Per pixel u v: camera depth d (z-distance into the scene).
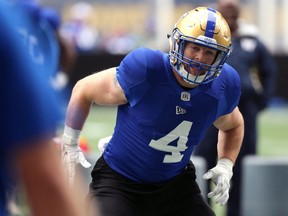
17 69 5.76
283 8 71.62
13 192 6.64
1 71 5.75
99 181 13.41
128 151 13.13
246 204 19.98
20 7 6.43
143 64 12.56
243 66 21.12
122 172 13.26
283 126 50.19
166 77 12.55
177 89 12.58
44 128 5.83
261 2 71.69
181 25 12.31
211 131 20.64
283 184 19.84
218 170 14.06
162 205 13.38
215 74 12.47
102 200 12.98
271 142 43.91
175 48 12.31
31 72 5.81
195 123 12.95
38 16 19.70
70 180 13.66
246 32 21.47
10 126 5.76
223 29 12.27
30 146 5.80
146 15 76.31
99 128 46.94
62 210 5.89
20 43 5.82
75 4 74.69
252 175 19.91
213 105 12.95
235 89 13.20
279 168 19.84
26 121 5.77
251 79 21.19
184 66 12.27
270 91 21.91
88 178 18.08
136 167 13.16
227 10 21.05
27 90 5.77
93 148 39.34
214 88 12.84
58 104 5.96
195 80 12.31
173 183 13.39
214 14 12.38
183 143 13.05
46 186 5.85
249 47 21.28
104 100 13.02
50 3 74.12
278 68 57.91
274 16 71.62
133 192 13.19
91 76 13.27
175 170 13.34
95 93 13.05
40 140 5.82
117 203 12.91
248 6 72.06
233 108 13.44
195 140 13.20
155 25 74.25
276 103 58.12
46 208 5.86
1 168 5.97
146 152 13.00
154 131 12.82
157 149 12.98
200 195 13.63
